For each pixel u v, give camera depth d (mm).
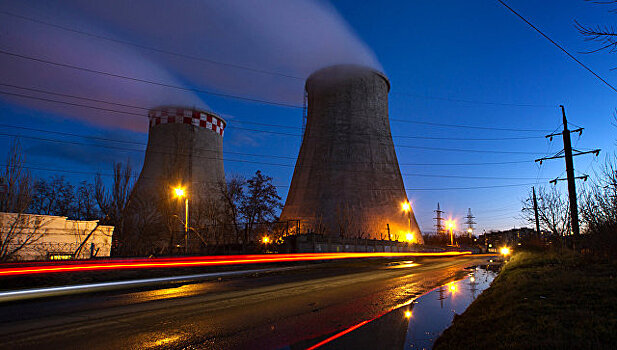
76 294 10805
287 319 7391
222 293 11070
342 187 61438
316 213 60469
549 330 4746
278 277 16484
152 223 41188
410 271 20438
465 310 8562
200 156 56281
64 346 5359
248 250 34312
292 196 65688
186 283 13969
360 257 38375
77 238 24469
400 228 62562
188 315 7629
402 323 7234
